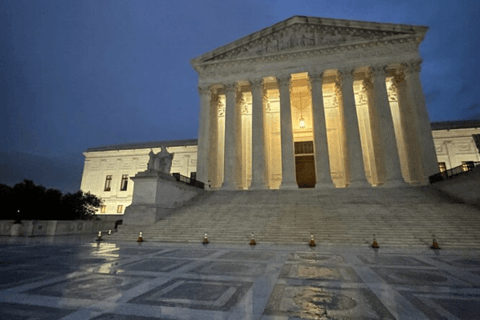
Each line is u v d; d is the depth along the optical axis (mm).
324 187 26281
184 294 5848
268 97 40281
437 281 6848
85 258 10438
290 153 28562
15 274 7758
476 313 4734
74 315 4664
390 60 28469
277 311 4844
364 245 13258
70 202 31891
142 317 4586
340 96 32844
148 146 51281
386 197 20703
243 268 8469
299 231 15484
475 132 39031
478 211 16109
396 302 5312
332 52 30281
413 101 27062
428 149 25391
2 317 4559
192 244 14617
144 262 9539
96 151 52656
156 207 19500
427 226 14789
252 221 17656
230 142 30781
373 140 30938
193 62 34375
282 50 31500
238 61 32781
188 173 48031
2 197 26844
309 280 6977
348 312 4789
